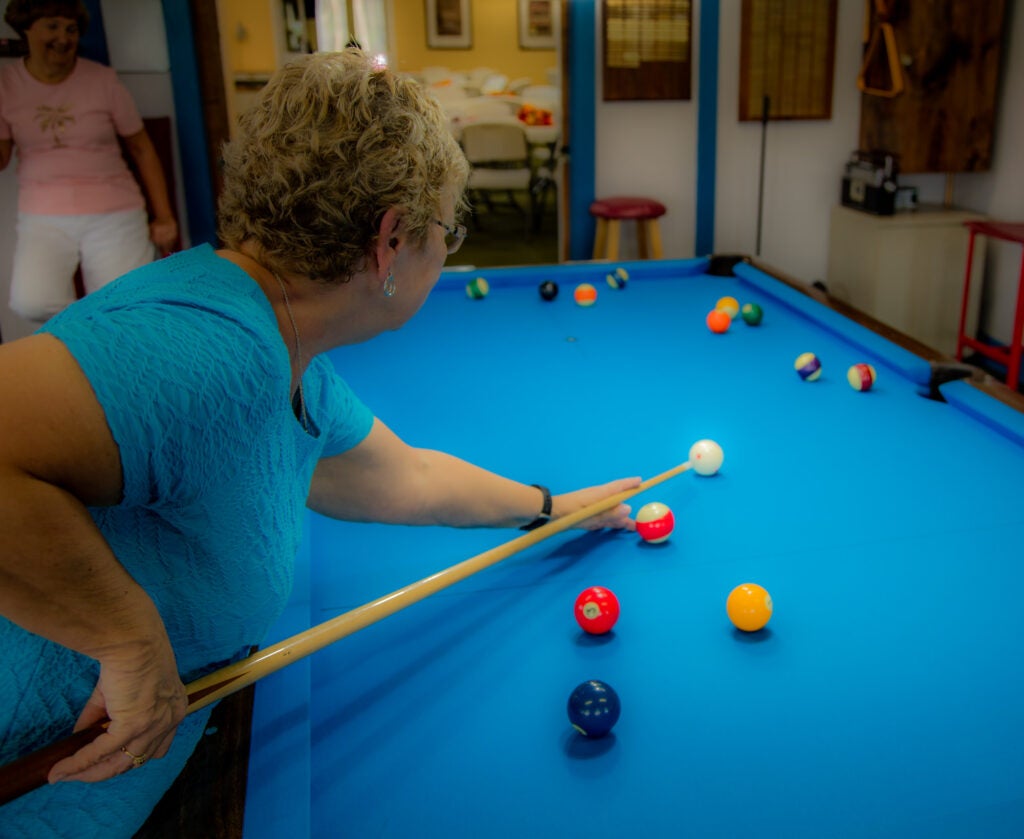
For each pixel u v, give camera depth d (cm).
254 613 101
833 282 537
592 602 138
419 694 127
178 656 99
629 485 174
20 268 397
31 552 71
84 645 78
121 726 83
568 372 267
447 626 143
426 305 347
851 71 513
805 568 158
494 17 788
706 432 221
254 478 90
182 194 489
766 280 351
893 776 111
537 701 125
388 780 112
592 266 383
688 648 137
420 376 266
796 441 213
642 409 237
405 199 86
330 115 82
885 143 505
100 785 95
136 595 80
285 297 90
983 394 227
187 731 105
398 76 87
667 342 295
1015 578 154
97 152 392
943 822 104
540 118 827
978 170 500
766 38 495
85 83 384
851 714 122
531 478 198
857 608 146
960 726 120
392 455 133
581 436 220
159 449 77
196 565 91
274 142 83
